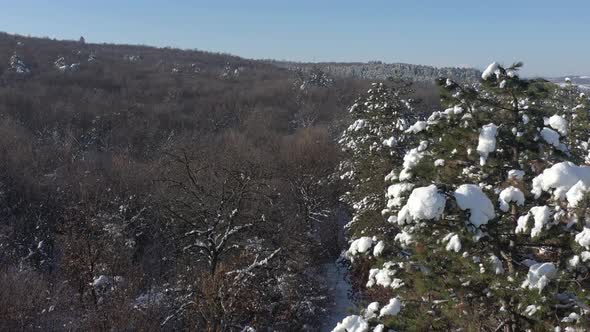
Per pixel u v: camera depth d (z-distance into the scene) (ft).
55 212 111.55
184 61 454.40
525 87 28.91
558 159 29.76
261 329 70.59
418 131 32.12
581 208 23.24
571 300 25.23
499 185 29.96
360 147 91.86
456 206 25.04
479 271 27.07
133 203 104.53
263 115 229.25
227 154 126.52
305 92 280.72
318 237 115.65
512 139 29.22
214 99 269.23
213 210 72.38
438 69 542.98
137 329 61.36
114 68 330.13
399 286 30.30
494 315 28.27
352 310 29.76
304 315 76.95
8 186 115.44
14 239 101.04
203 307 59.98
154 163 129.70
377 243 30.35
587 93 51.57
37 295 67.82
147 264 89.35
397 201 29.25
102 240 77.00
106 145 170.71
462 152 30.78
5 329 60.70
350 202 102.47
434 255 28.89
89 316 62.90
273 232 70.28
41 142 154.10
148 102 251.39
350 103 267.39
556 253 28.96
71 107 201.98
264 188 81.71
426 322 27.68
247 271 62.44
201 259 72.49
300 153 157.48
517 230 25.86
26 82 249.55
